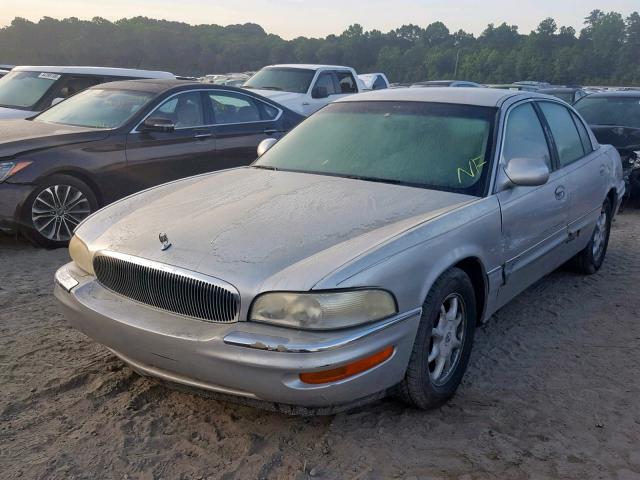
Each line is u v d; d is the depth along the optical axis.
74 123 7.04
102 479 2.86
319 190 3.79
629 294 5.35
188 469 2.94
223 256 3.04
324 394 2.81
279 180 4.06
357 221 3.32
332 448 3.10
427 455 3.06
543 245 4.45
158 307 3.12
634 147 8.90
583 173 5.06
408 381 3.18
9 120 7.35
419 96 4.61
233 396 2.96
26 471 2.89
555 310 4.97
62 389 3.56
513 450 3.10
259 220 3.36
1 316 4.54
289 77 13.45
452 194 3.74
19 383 3.61
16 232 6.13
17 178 5.95
